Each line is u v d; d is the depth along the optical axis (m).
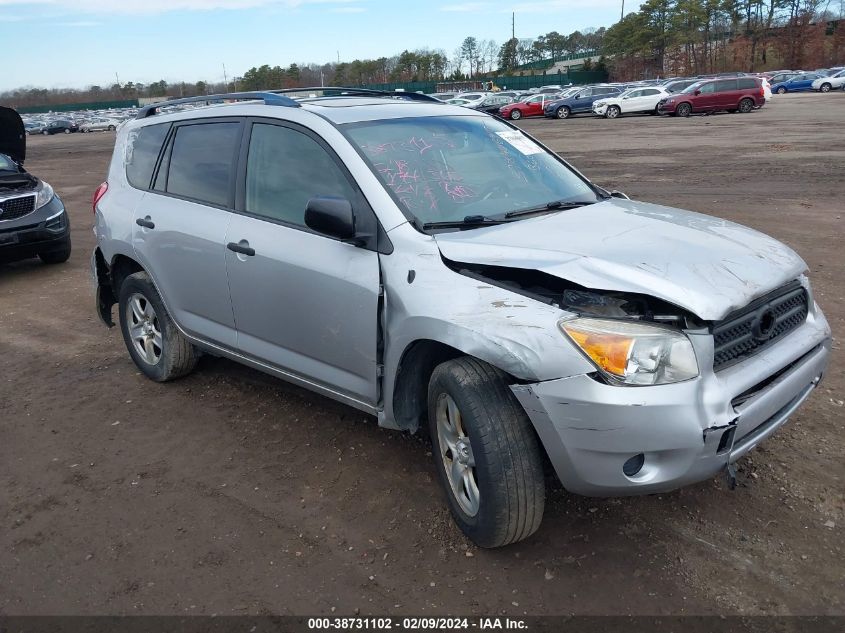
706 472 2.66
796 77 56.25
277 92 4.50
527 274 2.98
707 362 2.62
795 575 2.85
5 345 6.09
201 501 3.57
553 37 124.56
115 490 3.71
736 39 86.00
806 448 3.75
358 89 4.83
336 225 3.11
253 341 4.05
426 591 2.87
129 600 2.89
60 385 5.13
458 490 3.11
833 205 10.66
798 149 17.94
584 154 19.89
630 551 3.04
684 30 85.75
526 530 2.88
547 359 2.61
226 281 4.03
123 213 4.82
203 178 4.30
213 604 2.85
